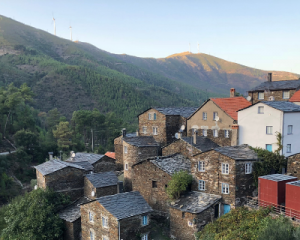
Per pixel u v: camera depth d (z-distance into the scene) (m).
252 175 30.44
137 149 43.84
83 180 39.16
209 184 31.47
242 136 37.38
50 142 82.31
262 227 23.09
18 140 75.38
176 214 30.33
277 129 33.69
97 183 36.97
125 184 45.06
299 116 34.94
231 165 29.39
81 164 44.03
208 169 31.56
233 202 29.19
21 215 33.81
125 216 27.02
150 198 36.12
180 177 32.22
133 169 38.44
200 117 45.19
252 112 36.25
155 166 35.41
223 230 26.11
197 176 32.78
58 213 35.44
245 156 30.53
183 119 48.78
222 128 41.50
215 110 42.62
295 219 23.77
